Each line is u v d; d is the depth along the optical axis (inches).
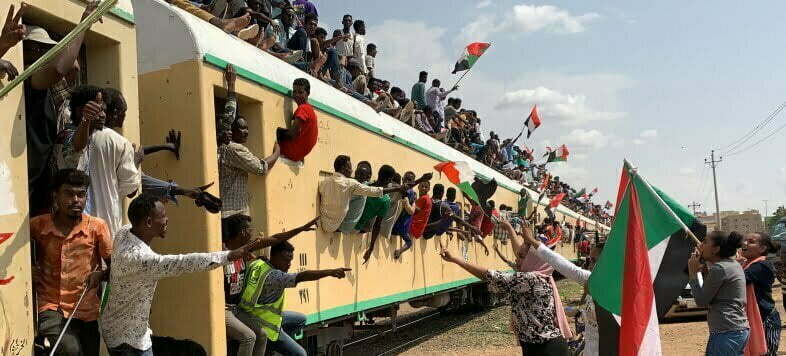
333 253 305.6
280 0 389.7
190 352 191.0
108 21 183.9
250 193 251.4
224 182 239.3
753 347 246.1
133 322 155.9
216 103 255.0
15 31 137.3
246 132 246.8
